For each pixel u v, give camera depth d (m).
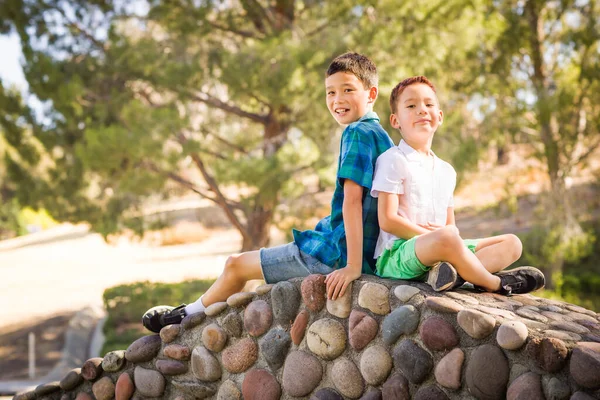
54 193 12.40
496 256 3.10
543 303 3.04
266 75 10.17
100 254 24.91
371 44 10.35
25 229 39.62
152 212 13.10
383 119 10.31
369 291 2.96
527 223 16.38
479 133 12.87
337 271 3.05
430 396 2.72
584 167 13.27
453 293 2.93
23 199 12.80
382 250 3.16
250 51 10.50
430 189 3.11
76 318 17.05
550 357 2.45
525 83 13.66
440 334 2.71
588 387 2.37
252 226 12.07
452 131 11.88
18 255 26.97
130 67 11.18
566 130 12.63
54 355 14.92
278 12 11.77
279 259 3.29
